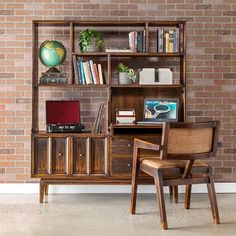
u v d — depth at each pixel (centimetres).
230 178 590
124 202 545
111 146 541
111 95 584
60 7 585
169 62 589
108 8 586
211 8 589
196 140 462
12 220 473
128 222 468
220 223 467
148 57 589
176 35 560
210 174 473
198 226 458
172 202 545
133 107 586
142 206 527
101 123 557
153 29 588
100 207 522
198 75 590
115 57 587
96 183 541
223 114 590
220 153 589
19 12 582
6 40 582
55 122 564
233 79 590
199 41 589
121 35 587
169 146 456
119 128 578
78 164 542
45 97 586
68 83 586
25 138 583
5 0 582
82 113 588
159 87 572
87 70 558
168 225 460
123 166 541
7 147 583
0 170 582
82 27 584
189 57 589
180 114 581
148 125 541
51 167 541
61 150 542
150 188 588
